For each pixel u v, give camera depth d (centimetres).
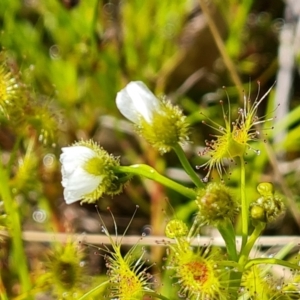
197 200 14
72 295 16
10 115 17
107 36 23
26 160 18
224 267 14
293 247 19
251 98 23
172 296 18
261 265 17
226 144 14
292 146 22
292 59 22
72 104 23
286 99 22
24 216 21
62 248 17
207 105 23
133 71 23
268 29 24
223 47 21
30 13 24
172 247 14
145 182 22
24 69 21
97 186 15
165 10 24
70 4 24
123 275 15
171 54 24
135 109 15
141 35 24
